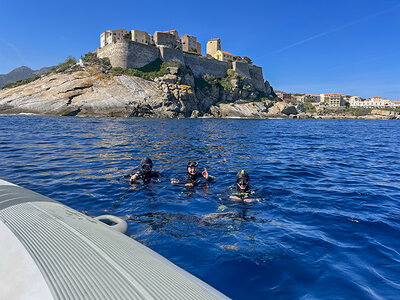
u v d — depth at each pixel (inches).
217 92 2778.1
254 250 111.8
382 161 351.9
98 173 253.4
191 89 2421.3
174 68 2383.1
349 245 117.4
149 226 136.8
